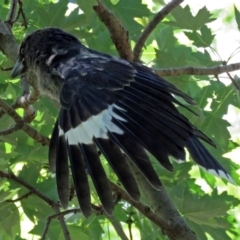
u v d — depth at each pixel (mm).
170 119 7906
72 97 8273
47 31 10516
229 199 11898
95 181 7523
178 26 12242
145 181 10133
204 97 12773
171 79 12211
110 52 13016
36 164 11258
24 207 11148
